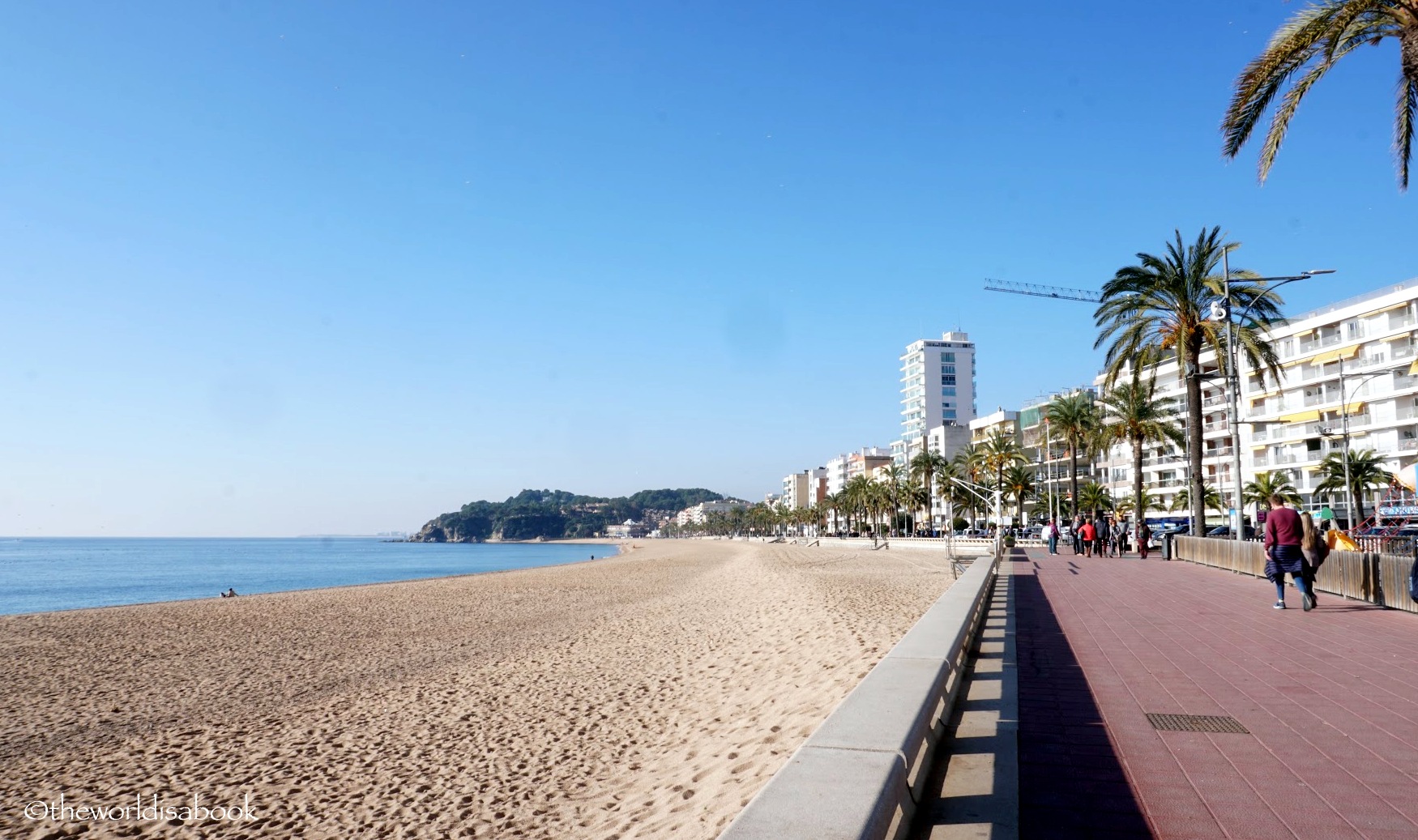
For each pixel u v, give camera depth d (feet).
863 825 9.01
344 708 51.90
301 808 33.37
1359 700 22.53
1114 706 22.08
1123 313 106.83
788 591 108.78
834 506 580.30
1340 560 50.49
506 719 46.09
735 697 44.86
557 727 43.47
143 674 65.31
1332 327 232.73
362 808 32.86
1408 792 15.06
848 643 51.29
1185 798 14.90
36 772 39.47
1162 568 86.02
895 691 16.02
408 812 32.07
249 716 50.52
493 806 32.04
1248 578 70.03
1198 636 34.99
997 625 38.91
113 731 47.52
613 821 28.55
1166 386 287.28
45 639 84.64
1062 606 48.11
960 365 599.16
